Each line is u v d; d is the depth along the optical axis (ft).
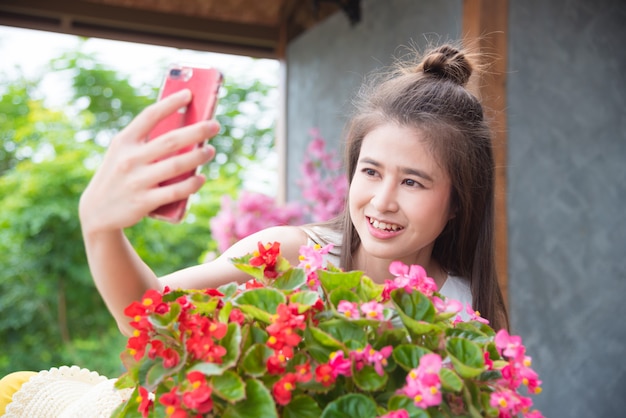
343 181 12.83
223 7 14.88
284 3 15.34
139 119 2.55
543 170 9.53
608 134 10.02
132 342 2.75
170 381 2.76
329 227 4.75
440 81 4.36
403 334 2.88
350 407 2.66
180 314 2.77
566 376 9.61
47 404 3.97
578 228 9.77
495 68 9.07
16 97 24.93
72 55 26.53
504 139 9.14
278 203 15.84
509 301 9.25
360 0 12.78
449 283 4.71
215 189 24.23
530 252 9.44
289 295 2.93
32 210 19.43
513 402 2.73
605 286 9.93
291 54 15.51
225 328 2.68
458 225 4.58
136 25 14.43
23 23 13.75
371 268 4.42
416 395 2.60
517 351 2.86
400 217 3.79
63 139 22.06
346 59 13.25
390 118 3.92
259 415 2.60
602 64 10.01
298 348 2.86
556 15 9.68
